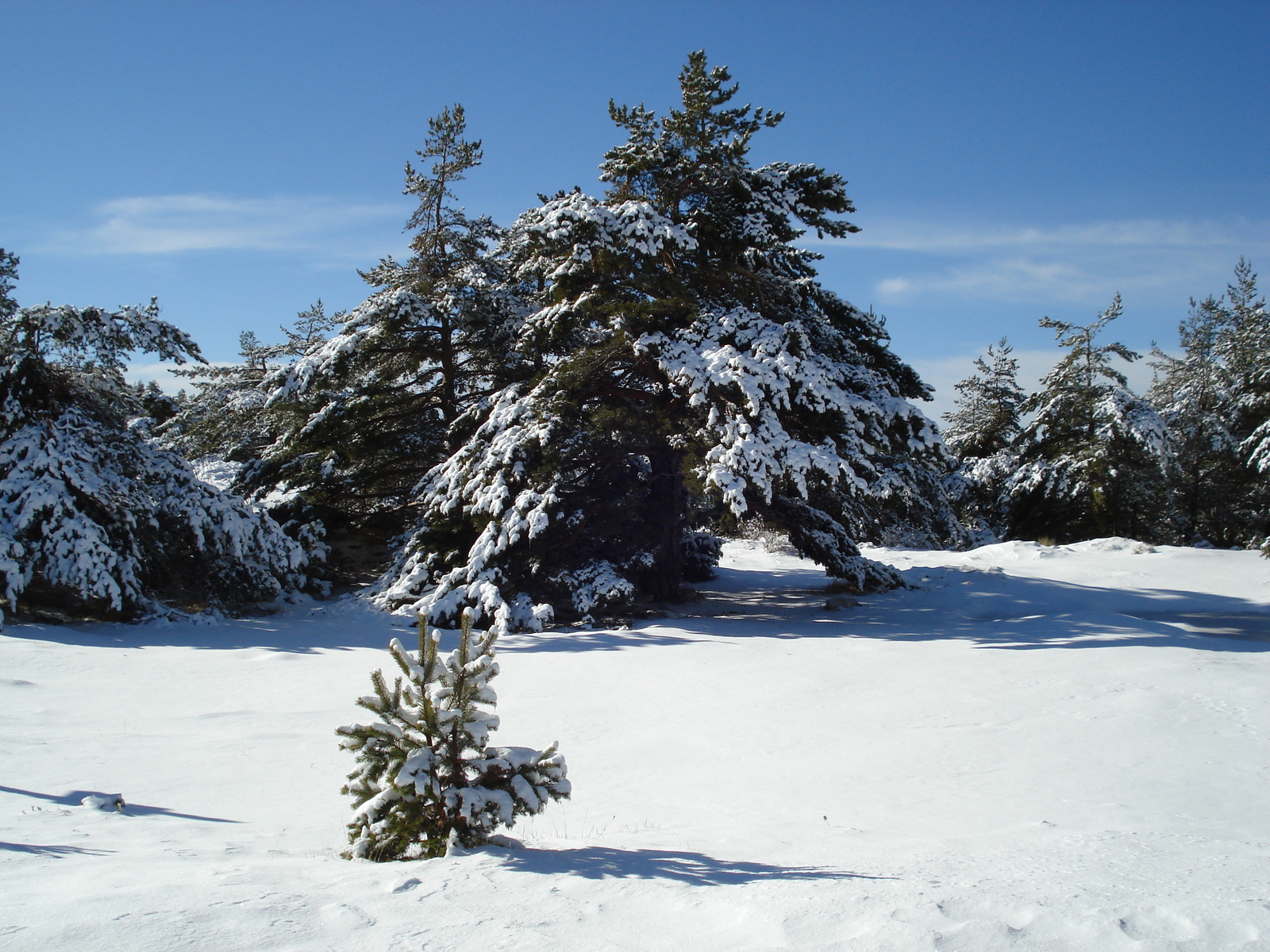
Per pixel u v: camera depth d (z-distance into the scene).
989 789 7.29
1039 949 3.04
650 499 21.92
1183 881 4.03
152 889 3.80
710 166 20.14
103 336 18.06
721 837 5.74
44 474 16.11
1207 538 40.69
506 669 13.35
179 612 16.91
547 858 4.88
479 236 24.58
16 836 5.11
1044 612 19.47
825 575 28.17
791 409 18.66
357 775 5.52
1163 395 42.81
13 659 12.20
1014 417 43.06
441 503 20.39
